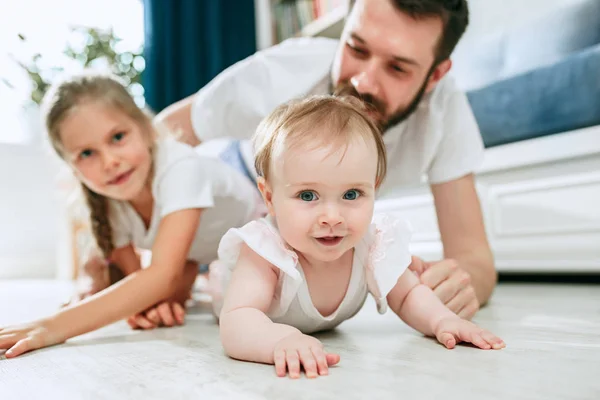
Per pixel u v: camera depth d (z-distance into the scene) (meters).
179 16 2.66
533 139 1.49
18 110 3.00
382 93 0.92
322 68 1.13
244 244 0.70
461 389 0.44
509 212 1.56
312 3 2.56
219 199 1.17
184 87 2.62
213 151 1.48
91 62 2.74
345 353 0.61
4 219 2.93
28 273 2.95
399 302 0.74
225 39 2.78
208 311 1.18
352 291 0.72
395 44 0.88
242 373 0.53
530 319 0.84
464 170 1.04
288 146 0.62
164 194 0.97
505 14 2.35
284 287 0.68
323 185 0.61
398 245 0.72
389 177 1.13
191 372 0.54
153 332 0.86
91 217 1.11
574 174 1.42
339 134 0.62
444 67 0.99
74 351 0.69
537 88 1.46
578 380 0.46
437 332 0.66
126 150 0.98
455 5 0.91
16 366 0.61
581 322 0.79
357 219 0.62
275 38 2.85
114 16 2.87
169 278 0.90
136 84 2.76
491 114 1.57
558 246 1.46
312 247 0.63
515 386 0.45
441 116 1.04
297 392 0.45
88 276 1.24
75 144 0.97
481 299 0.95
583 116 1.37
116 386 0.49
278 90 1.18
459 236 1.03
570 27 1.96
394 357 0.58
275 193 0.65
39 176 3.02
